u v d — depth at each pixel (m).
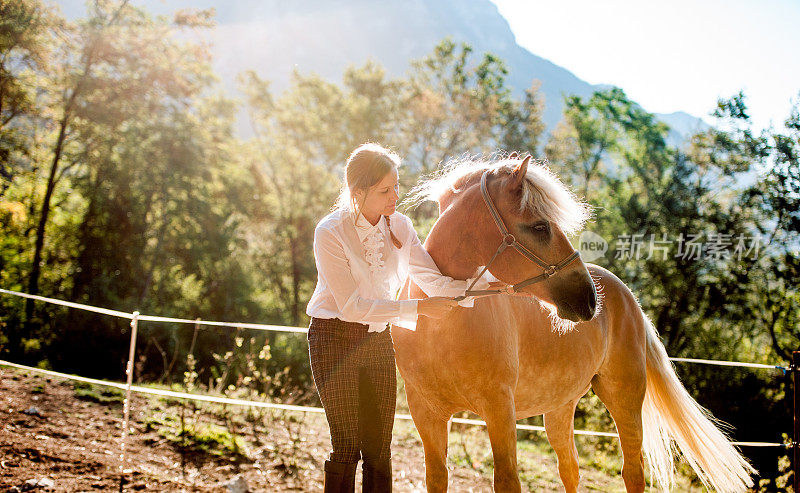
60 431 4.86
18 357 17.48
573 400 3.66
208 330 21.50
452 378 2.66
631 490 3.58
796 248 20.33
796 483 4.11
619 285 3.77
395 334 2.82
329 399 2.31
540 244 2.41
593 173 30.22
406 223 2.59
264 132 32.59
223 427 5.91
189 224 26.00
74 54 22.91
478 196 2.53
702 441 3.74
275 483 4.48
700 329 20.28
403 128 36.34
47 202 21.78
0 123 21.38
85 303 21.95
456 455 6.37
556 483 6.02
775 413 13.72
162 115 24.98
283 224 30.89
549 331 3.04
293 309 30.80
